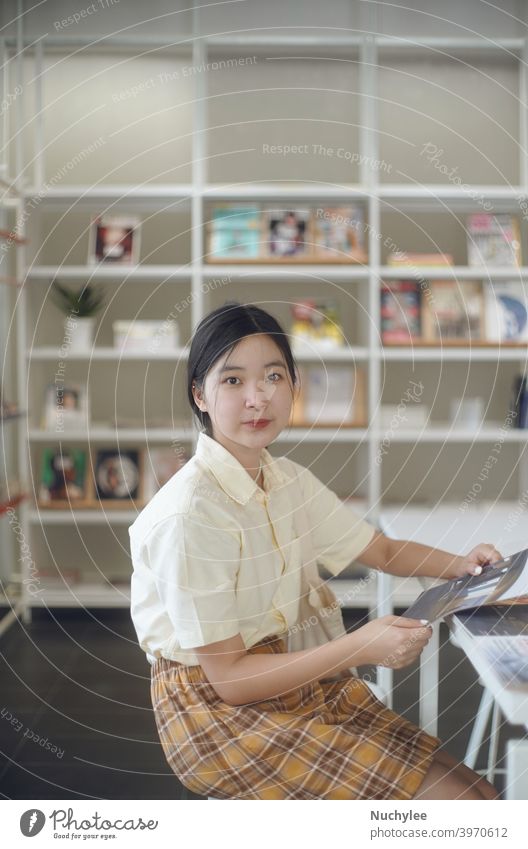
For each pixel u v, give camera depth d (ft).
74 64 11.93
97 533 12.41
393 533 5.56
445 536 5.43
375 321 11.48
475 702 8.10
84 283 12.11
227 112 12.07
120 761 6.92
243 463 4.23
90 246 11.77
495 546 5.08
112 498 11.97
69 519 11.71
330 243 11.68
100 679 8.93
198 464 4.09
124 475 12.05
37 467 12.14
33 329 11.98
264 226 11.68
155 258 12.26
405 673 8.89
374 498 11.64
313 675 3.76
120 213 12.09
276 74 12.05
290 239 11.66
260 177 12.16
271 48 11.99
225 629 3.85
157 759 6.97
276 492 4.33
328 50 12.00
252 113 12.09
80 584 11.75
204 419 4.24
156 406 12.46
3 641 10.23
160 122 12.07
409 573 4.75
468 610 3.94
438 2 11.73
